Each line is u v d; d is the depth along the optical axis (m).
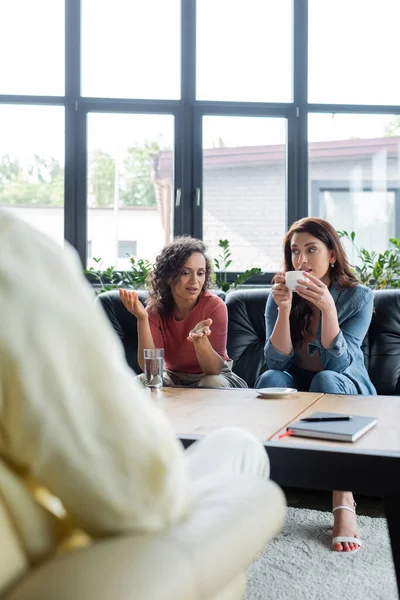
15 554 0.56
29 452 0.55
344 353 2.30
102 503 0.56
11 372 0.53
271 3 4.58
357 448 1.19
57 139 4.51
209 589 0.58
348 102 4.55
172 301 2.68
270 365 2.47
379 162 4.54
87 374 0.55
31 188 4.52
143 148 4.52
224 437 0.90
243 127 4.54
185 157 4.50
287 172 4.50
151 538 0.57
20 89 4.51
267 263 4.54
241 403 1.79
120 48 4.54
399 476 1.13
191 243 2.68
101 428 0.55
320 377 2.18
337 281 2.50
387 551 1.81
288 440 1.28
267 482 0.75
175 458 0.61
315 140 4.54
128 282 4.26
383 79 4.56
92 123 4.52
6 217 0.58
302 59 4.52
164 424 0.62
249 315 3.07
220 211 4.54
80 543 0.63
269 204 4.54
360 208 4.53
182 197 4.51
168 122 4.53
